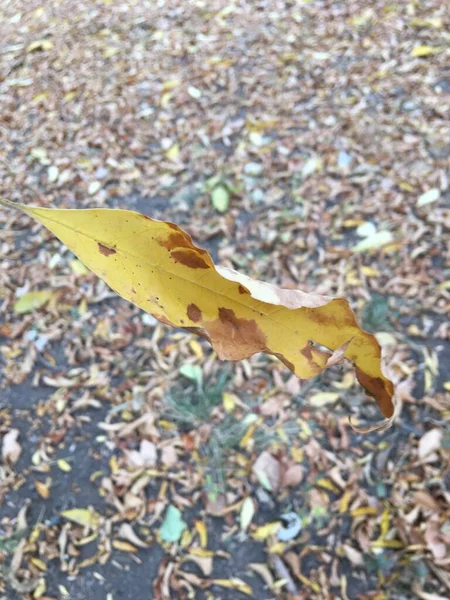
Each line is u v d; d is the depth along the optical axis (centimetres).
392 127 110
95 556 72
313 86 123
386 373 10
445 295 86
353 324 10
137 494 76
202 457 77
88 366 88
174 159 114
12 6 169
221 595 67
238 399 81
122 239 10
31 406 85
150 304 10
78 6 161
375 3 140
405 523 68
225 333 10
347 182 103
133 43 144
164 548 71
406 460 73
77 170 117
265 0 149
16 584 70
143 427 81
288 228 99
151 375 85
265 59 132
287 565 68
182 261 10
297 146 112
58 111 130
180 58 137
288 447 76
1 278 100
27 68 144
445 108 111
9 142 126
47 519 75
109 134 122
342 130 112
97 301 95
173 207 106
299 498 72
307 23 140
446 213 95
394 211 97
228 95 125
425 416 76
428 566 65
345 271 91
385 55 126
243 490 74
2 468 80
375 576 66
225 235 100
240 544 71
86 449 80
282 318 10
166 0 156
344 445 75
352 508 70
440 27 129
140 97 129
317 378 81
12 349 92
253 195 105
